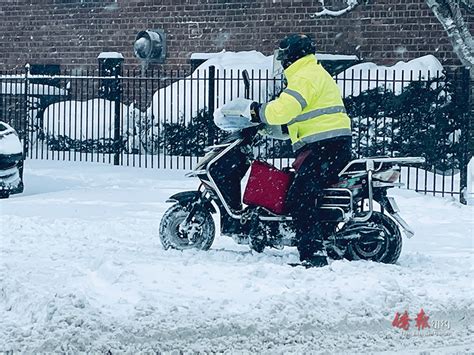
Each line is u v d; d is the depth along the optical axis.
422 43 21.41
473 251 10.41
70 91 24.69
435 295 7.64
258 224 9.26
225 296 7.36
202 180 9.49
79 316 6.34
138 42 24.39
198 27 24.09
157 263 8.78
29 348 5.88
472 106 19.42
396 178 9.11
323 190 9.00
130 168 19.09
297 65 8.89
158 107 20.17
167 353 6.02
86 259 9.15
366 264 8.86
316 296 7.16
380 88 18.52
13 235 10.78
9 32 27.06
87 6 25.78
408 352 6.32
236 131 9.42
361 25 21.98
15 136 15.24
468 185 16.45
